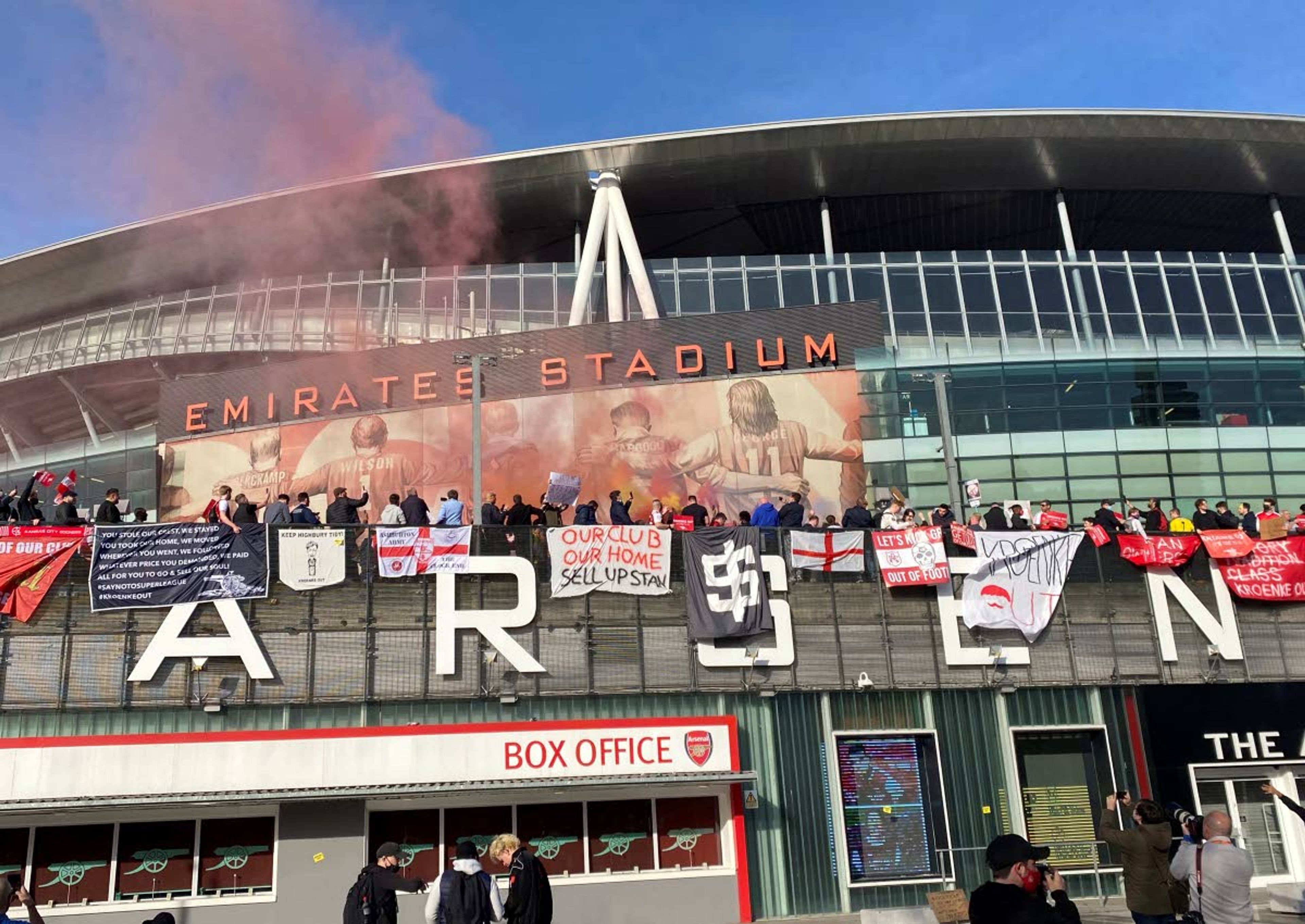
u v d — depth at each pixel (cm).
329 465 4247
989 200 5384
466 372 4247
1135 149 5059
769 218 5450
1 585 2209
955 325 4575
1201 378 4312
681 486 4062
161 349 5166
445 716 2283
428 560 2355
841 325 4209
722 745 2281
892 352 4184
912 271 4694
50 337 5600
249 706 2231
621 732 2252
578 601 2384
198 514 4291
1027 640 2523
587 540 2417
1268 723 2609
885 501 3828
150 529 2284
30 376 5425
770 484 4056
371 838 2197
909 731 2434
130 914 2088
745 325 4209
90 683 2192
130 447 4584
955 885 2344
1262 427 4278
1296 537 2658
